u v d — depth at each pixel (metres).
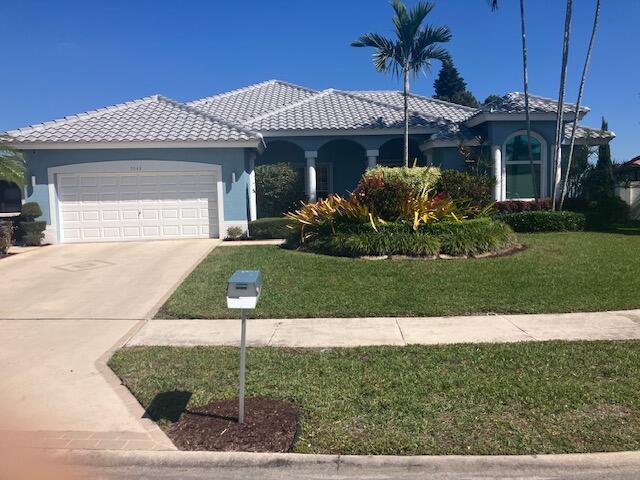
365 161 23.64
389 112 22.77
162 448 4.45
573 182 20.47
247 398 5.32
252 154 19.09
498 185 19.88
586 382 5.53
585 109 19.83
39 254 14.98
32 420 5.00
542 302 8.73
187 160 17.39
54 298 9.98
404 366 6.11
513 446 4.31
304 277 10.71
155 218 17.48
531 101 20.84
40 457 4.37
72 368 6.41
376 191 13.71
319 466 4.17
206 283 10.59
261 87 27.19
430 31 19.52
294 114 22.44
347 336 7.39
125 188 17.36
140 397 5.45
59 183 17.17
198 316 8.57
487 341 7.03
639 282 9.88
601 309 8.39
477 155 20.38
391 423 4.74
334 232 13.66
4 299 9.95
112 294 10.23
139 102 20.14
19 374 6.22
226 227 17.48
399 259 12.24
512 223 17.61
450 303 8.79
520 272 10.73
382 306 8.71
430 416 4.85
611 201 19.06
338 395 5.34
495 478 3.99
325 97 24.50
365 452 4.30
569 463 4.07
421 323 7.97
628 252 12.94
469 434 4.52
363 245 12.62
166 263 13.08
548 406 4.99
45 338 7.65
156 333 7.82
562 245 14.09
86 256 14.43
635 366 5.95
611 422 4.66
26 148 16.72
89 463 4.32
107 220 17.34
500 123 19.80
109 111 19.20
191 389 5.61
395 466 4.13
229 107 24.25
